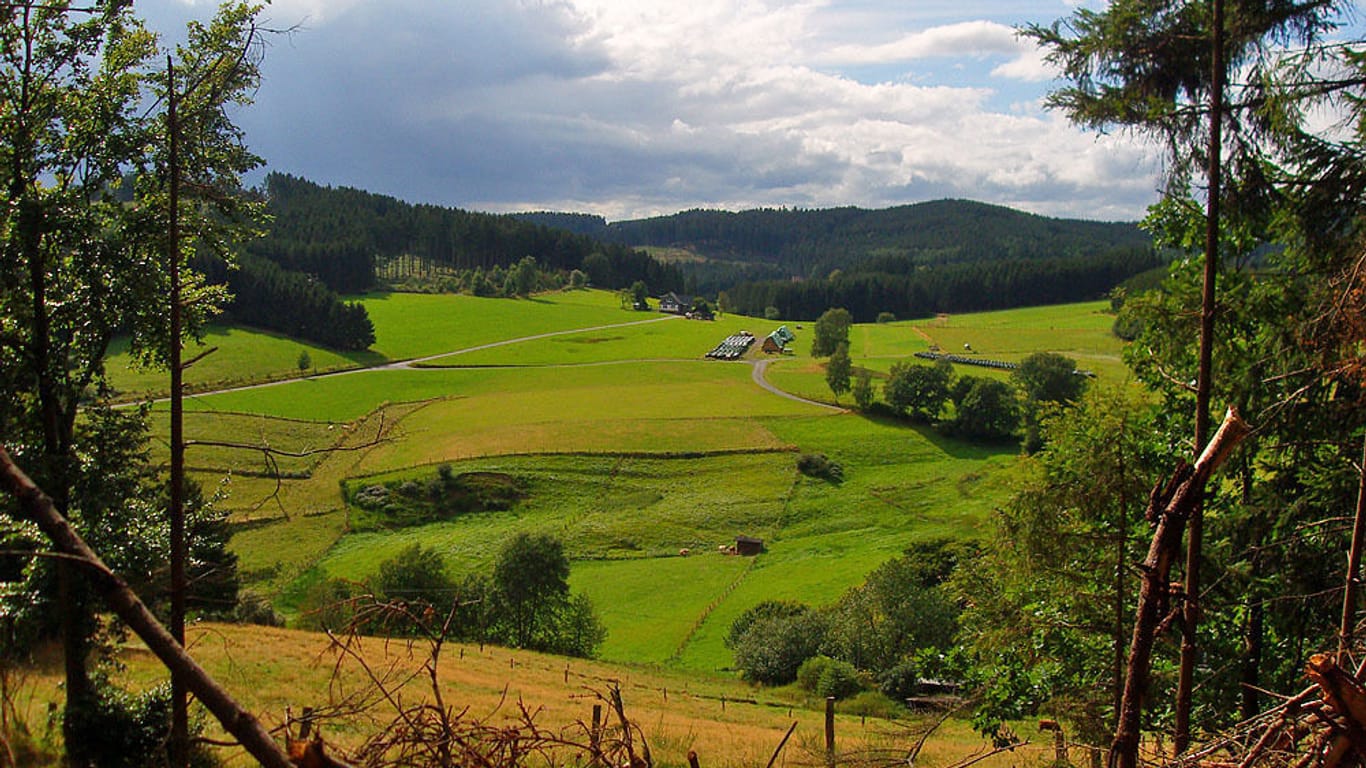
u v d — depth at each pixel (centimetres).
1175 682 1071
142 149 1304
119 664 1395
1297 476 1125
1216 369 1150
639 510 7425
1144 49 995
